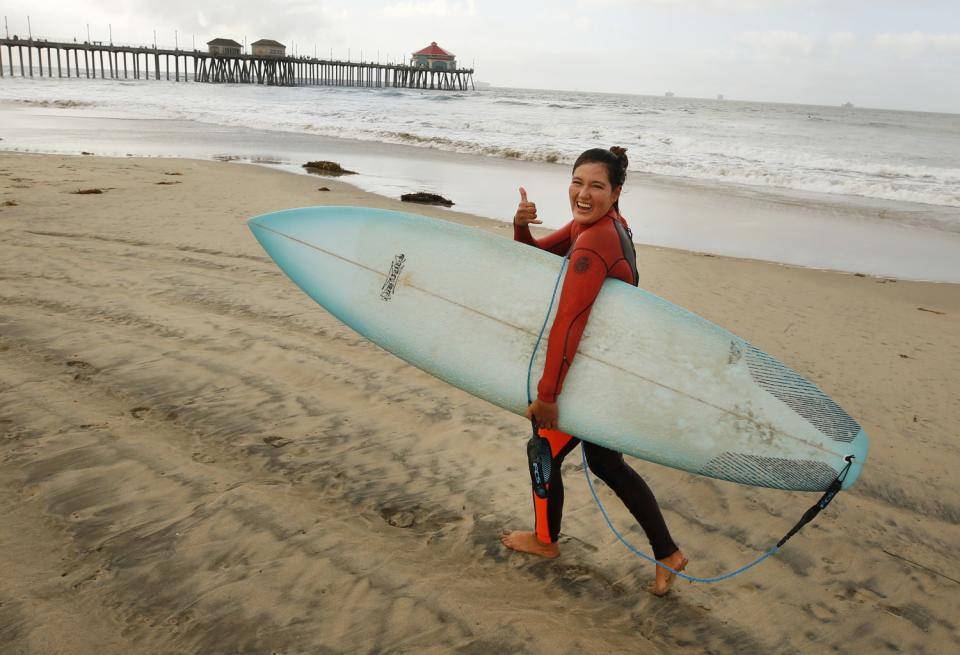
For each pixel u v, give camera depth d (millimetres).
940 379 4348
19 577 1966
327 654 1789
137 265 5406
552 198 11250
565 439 2105
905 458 3275
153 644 1774
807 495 2896
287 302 4770
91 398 3137
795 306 5945
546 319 2066
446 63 95938
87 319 4148
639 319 1995
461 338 2180
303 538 2268
